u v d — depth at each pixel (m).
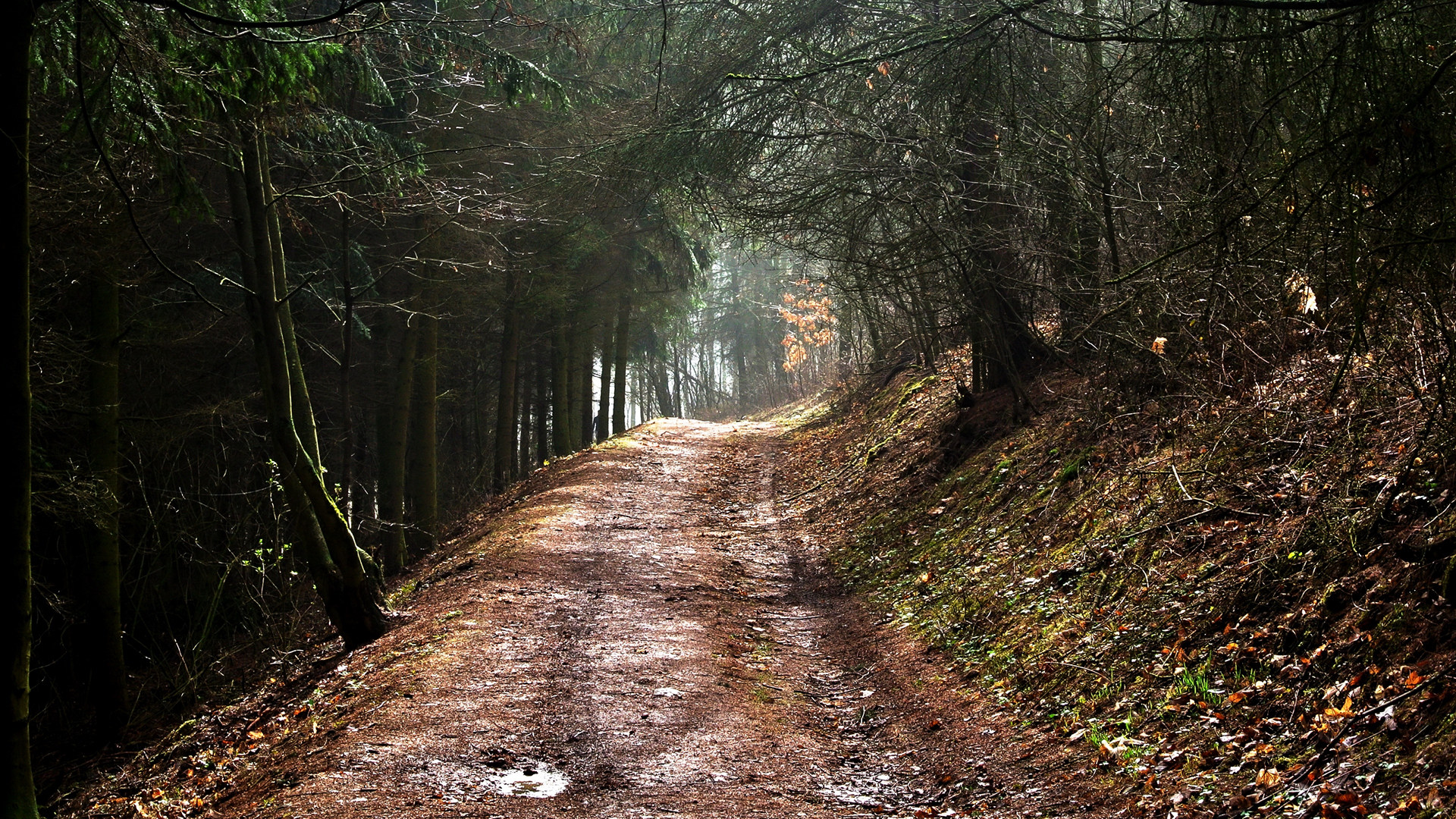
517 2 16.89
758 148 13.09
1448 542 5.12
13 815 4.46
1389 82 3.87
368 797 5.90
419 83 15.02
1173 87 4.97
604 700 7.80
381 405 19.36
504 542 14.31
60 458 12.36
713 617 10.58
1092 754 5.86
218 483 15.86
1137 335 9.08
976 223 12.80
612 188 15.05
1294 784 4.57
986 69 6.86
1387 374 6.21
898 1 13.01
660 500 18.30
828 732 7.45
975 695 7.46
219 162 10.54
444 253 17.38
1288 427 7.35
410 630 10.42
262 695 10.65
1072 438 10.91
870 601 11.06
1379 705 4.65
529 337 27.81
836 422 24.69
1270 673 5.56
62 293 11.62
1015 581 9.09
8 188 4.55
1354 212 3.84
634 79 18.78
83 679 13.59
